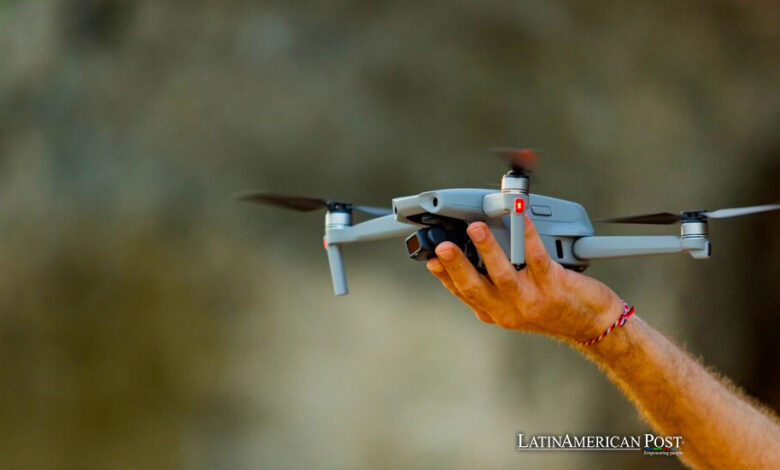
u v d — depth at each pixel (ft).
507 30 87.51
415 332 84.69
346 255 84.58
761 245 96.27
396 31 85.97
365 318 84.07
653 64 92.53
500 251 18.37
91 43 86.63
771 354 95.50
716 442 19.86
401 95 85.56
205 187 83.41
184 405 82.12
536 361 85.92
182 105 83.92
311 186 83.97
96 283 82.43
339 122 84.48
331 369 83.35
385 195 84.99
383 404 83.87
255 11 85.20
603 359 20.18
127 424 81.66
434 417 83.82
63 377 81.71
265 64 84.48
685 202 93.40
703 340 93.97
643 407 20.62
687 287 92.84
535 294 18.85
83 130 84.64
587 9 91.09
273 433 82.74
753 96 95.81
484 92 86.43
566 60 89.20
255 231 83.35
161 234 82.69
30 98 86.12
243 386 82.58
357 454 83.10
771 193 96.99
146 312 82.23
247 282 83.15
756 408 20.43
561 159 87.86
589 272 87.35
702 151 94.02
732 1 94.02
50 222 83.30
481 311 20.08
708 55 94.48
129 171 83.51
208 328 82.48
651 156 91.30
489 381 84.89
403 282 85.35
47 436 81.46
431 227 19.80
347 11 86.07
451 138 85.81
